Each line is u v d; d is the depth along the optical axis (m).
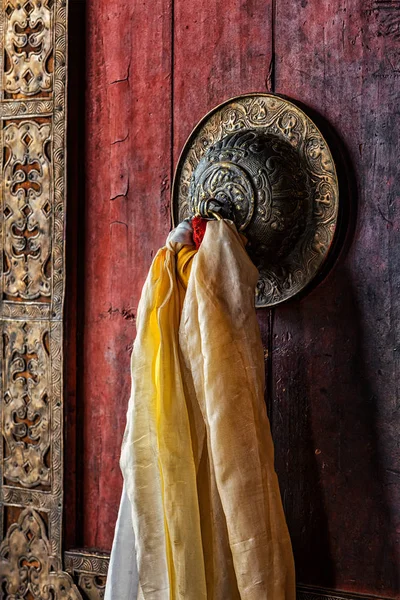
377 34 1.88
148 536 1.81
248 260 1.82
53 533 2.31
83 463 2.32
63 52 2.30
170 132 2.19
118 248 2.27
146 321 1.88
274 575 1.71
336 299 1.93
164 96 2.20
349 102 1.91
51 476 2.32
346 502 1.91
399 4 1.85
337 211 1.89
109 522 2.27
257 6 2.04
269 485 1.75
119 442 2.26
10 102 2.39
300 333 1.98
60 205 2.30
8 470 2.39
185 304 1.82
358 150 1.90
